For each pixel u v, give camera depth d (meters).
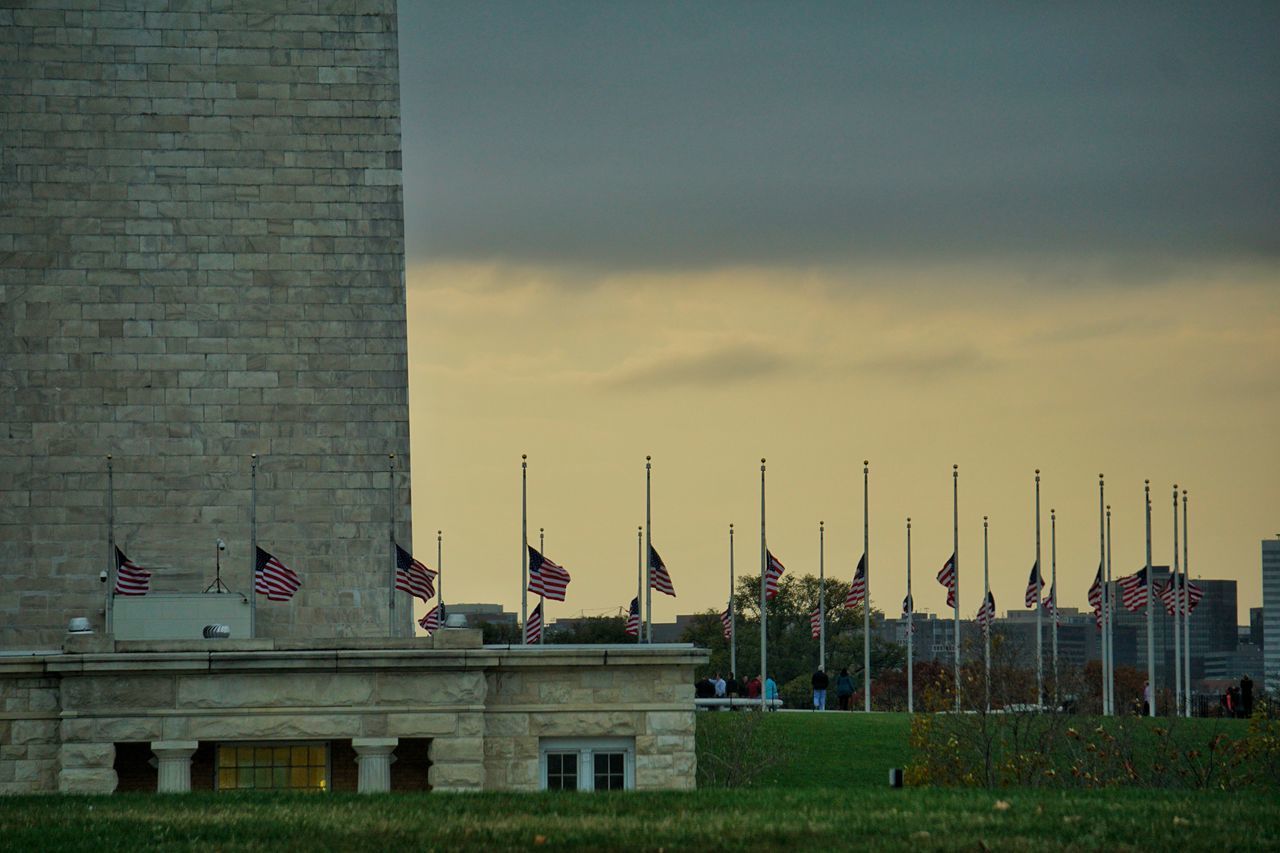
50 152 163.25
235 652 106.31
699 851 68.00
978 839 68.69
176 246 163.12
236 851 69.94
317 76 165.62
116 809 83.00
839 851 67.25
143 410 161.12
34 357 161.00
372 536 161.12
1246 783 131.62
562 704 109.00
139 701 105.75
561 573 160.00
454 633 109.19
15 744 106.50
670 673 109.81
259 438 161.62
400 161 165.50
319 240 164.12
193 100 164.62
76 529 159.25
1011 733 145.38
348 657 106.50
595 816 77.25
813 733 156.00
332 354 163.12
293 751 108.31
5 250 161.88
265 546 160.25
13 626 157.50
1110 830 70.31
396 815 78.62
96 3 164.88
